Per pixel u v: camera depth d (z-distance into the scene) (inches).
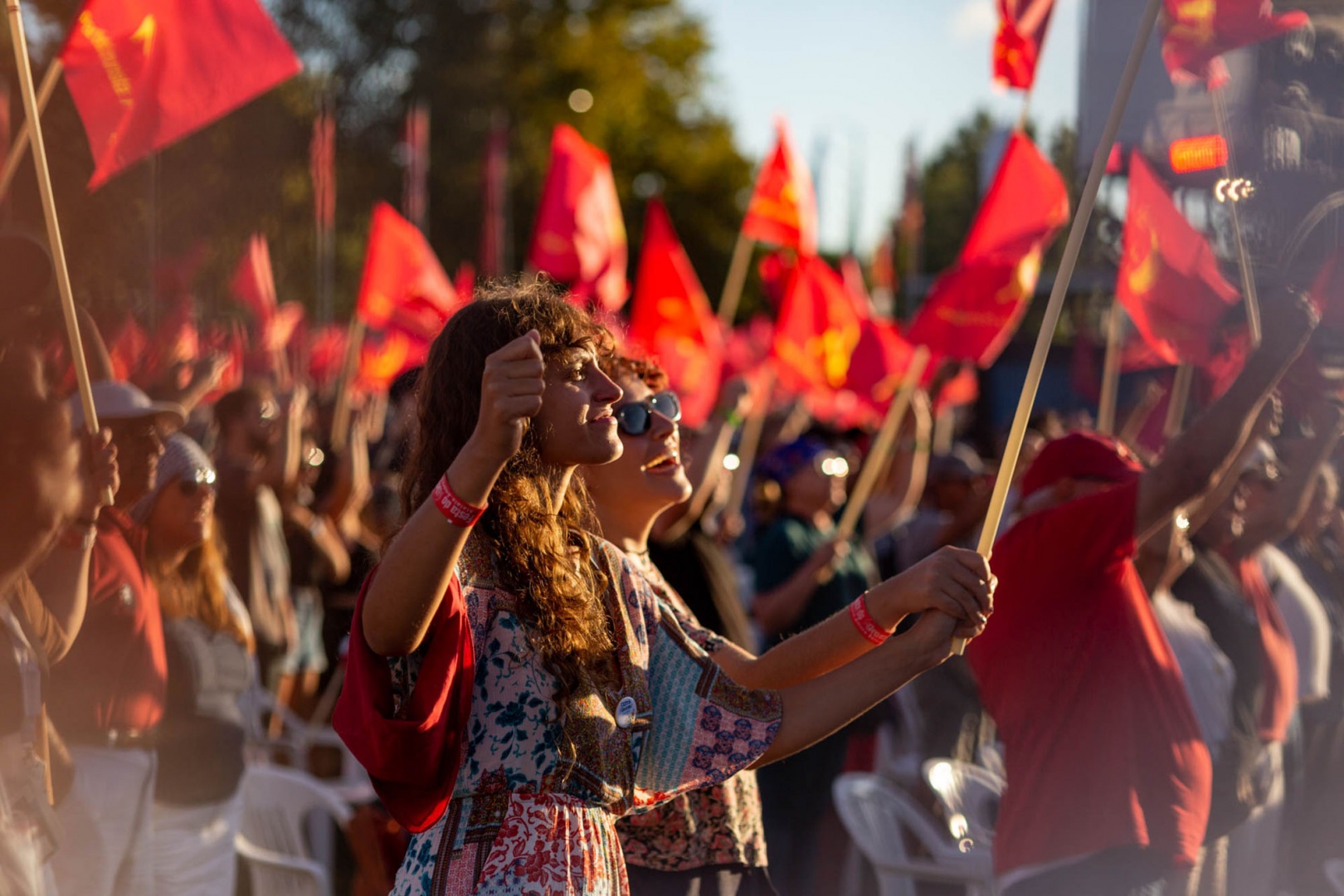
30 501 93.0
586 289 321.1
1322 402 137.6
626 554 104.5
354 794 197.8
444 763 72.1
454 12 1332.4
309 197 851.4
